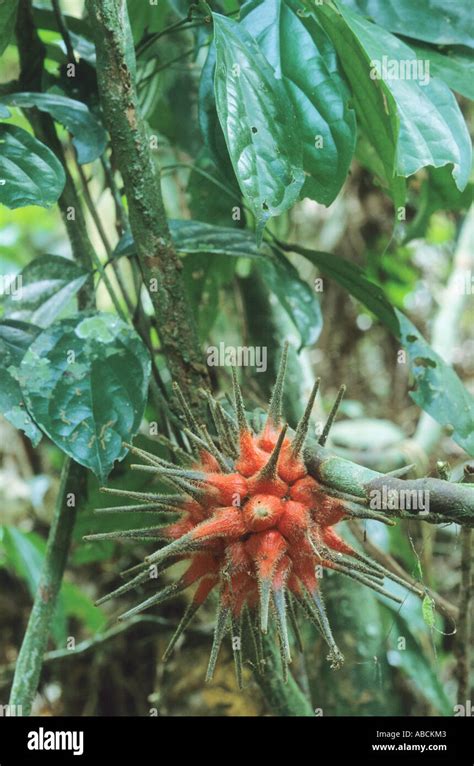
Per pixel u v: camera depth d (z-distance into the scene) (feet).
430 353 4.41
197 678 5.74
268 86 3.51
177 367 3.99
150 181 3.80
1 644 7.59
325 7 3.72
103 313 3.83
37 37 4.42
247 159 3.31
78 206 4.52
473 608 7.09
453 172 3.59
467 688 4.84
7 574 7.68
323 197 3.81
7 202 3.47
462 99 7.84
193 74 5.83
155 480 5.01
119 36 3.62
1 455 8.41
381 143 4.08
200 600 3.22
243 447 3.15
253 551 3.01
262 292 5.74
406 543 6.47
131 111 3.70
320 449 3.20
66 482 4.45
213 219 5.42
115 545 5.74
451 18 4.11
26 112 4.50
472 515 2.91
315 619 3.07
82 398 3.62
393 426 7.76
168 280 3.90
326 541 3.15
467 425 4.30
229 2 4.82
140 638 6.97
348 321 8.66
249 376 5.69
